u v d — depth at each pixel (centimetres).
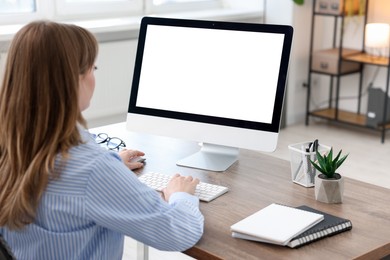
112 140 228
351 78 529
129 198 130
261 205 172
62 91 126
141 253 235
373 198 177
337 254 142
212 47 202
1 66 351
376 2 499
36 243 132
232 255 142
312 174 185
